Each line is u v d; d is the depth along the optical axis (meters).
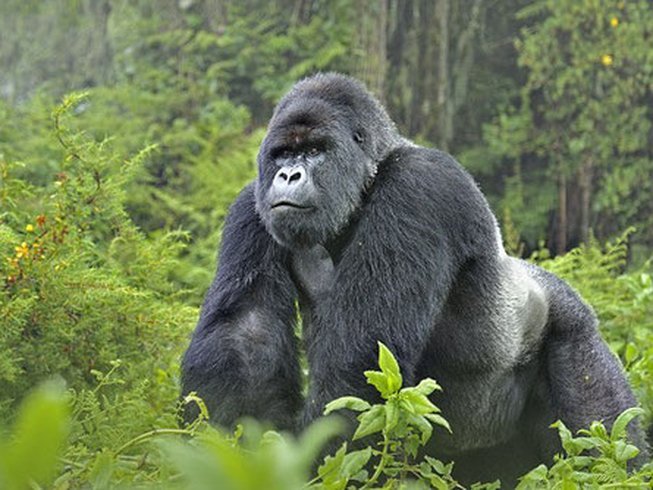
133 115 34.66
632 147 39.09
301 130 11.08
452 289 11.67
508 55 41.84
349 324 10.50
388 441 8.48
